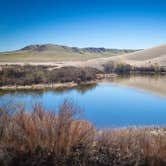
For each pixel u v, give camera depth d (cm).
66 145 409
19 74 4422
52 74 4659
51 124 430
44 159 401
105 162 421
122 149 438
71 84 4541
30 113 470
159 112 2058
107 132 479
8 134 415
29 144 402
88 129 440
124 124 1564
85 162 412
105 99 2817
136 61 11938
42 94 3244
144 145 452
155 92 3475
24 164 394
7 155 393
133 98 2898
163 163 435
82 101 2641
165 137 512
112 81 5369
